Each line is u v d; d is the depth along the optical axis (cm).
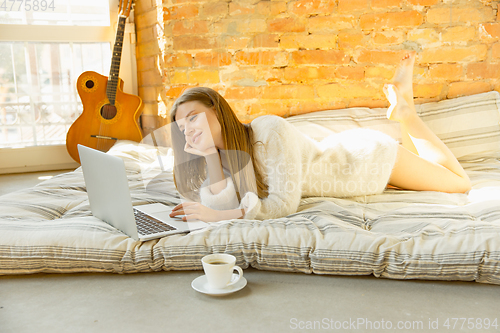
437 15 225
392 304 90
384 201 150
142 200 149
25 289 99
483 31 226
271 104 235
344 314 86
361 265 102
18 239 107
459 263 98
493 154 209
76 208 140
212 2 229
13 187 245
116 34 272
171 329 81
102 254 105
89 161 121
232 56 233
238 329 80
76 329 81
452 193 162
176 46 236
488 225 107
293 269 106
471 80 229
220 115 128
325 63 231
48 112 297
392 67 229
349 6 226
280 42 230
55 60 292
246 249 107
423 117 219
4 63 281
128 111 271
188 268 107
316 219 120
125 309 89
